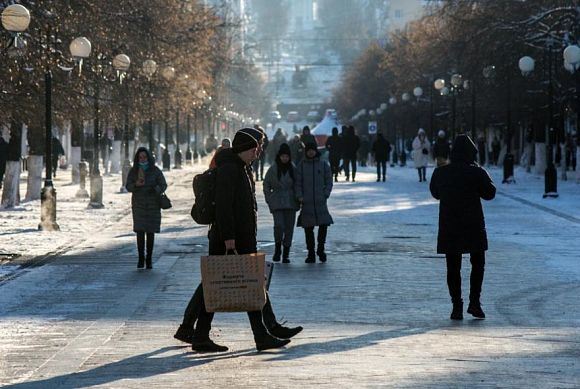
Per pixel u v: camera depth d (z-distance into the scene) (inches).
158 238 2023.9
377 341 967.0
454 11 4328.3
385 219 2442.2
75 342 973.2
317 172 1653.5
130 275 1497.3
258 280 896.3
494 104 4857.3
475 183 1122.0
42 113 2564.0
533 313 1160.8
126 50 3314.5
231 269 894.4
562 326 1068.5
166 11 3725.4
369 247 1861.5
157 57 3595.0
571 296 1288.1
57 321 1106.7
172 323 1085.8
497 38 4082.2
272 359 870.4
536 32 4035.4
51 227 2178.9
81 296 1298.0
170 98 3890.3
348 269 1563.7
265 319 965.8
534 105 4498.0
